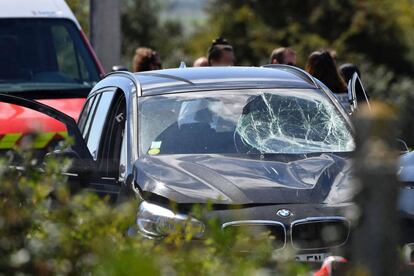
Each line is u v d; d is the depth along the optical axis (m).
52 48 29.48
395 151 8.81
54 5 30.39
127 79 19.66
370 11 96.56
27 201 10.22
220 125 18.08
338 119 18.47
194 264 9.62
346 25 96.50
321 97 18.98
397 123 8.76
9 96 18.44
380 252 9.12
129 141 17.69
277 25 97.31
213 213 15.05
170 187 15.62
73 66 29.41
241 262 9.59
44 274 9.58
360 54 95.56
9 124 24.33
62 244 9.80
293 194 15.62
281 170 16.52
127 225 10.40
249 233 10.35
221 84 19.03
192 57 94.44
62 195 10.28
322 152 17.58
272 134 17.95
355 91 20.05
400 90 82.00
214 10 99.62
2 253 9.71
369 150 8.84
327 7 96.06
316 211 15.30
